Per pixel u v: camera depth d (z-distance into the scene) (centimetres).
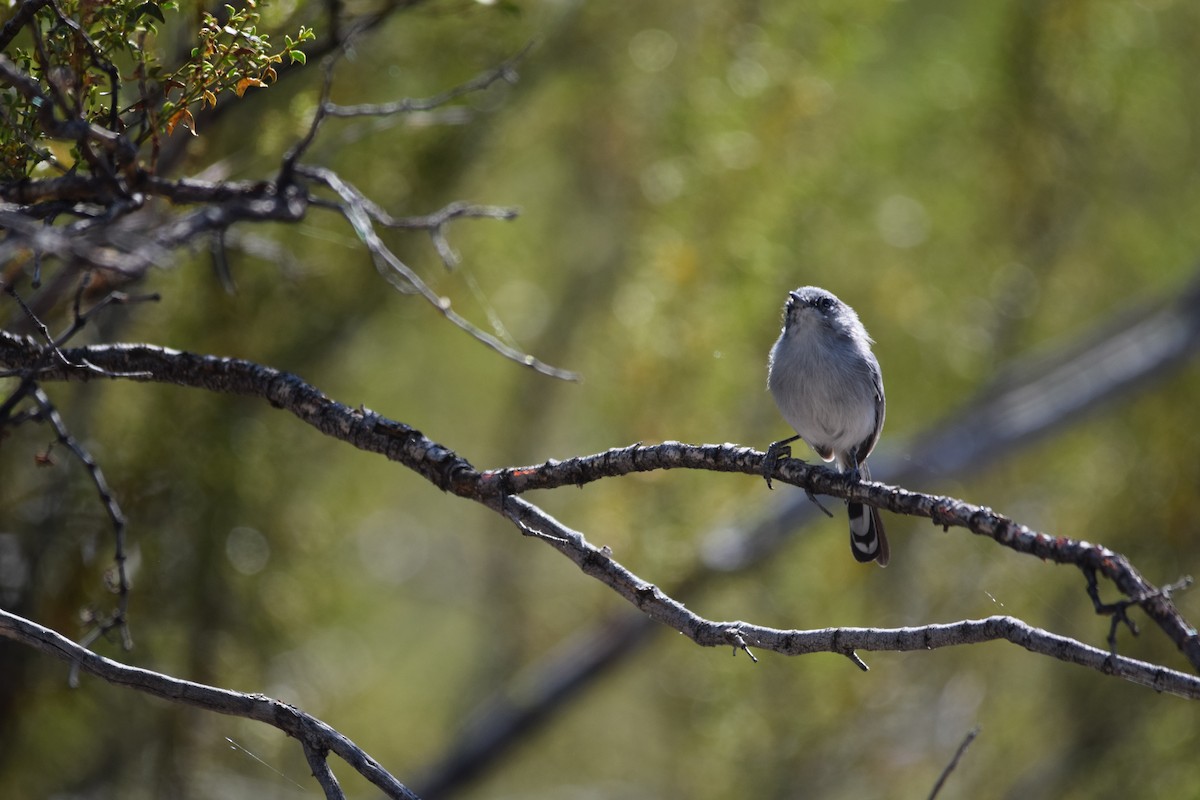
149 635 996
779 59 1273
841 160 1382
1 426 596
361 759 474
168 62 714
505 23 1088
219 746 1044
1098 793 1322
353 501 1329
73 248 401
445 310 622
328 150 873
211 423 1030
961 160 1475
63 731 1030
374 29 849
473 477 528
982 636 441
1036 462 1577
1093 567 437
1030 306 1488
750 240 1264
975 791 1331
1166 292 1527
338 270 1138
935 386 1496
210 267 1010
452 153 1151
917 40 1485
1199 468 1430
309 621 1194
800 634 473
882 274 1425
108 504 607
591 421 1520
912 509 468
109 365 571
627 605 1444
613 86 1362
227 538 1041
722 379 1286
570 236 1545
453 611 1833
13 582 921
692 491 1335
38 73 539
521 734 1427
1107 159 1478
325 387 1230
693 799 1386
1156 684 415
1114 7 1427
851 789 1345
